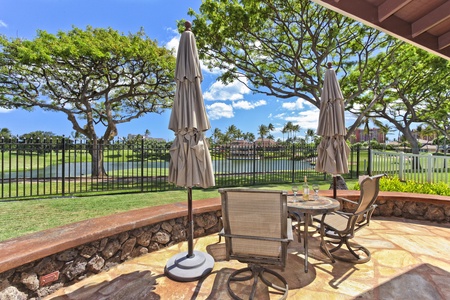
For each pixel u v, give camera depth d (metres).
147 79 13.21
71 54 9.88
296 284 2.49
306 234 2.86
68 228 2.73
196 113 2.62
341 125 3.58
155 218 3.24
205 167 2.67
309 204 3.04
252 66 11.18
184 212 3.57
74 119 12.50
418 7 2.67
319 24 9.10
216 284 2.51
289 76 11.91
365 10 2.66
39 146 7.15
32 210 5.54
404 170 8.50
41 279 2.27
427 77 12.73
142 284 2.51
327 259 3.04
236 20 8.82
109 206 5.97
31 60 9.43
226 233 2.34
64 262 2.45
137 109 14.85
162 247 3.40
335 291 2.36
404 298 2.24
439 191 5.86
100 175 11.81
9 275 2.05
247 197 2.19
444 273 2.67
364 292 2.34
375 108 16.19
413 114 15.58
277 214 2.15
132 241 3.08
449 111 15.09
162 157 9.88
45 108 12.11
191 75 2.59
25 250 2.16
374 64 10.84
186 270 2.64
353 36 9.43
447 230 3.97
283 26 9.45
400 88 13.85
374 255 3.11
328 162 3.66
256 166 10.80
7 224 4.50
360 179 3.04
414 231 3.93
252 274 2.54
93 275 2.67
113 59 11.39
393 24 2.82
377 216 4.69
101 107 14.94
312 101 10.19
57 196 7.24
